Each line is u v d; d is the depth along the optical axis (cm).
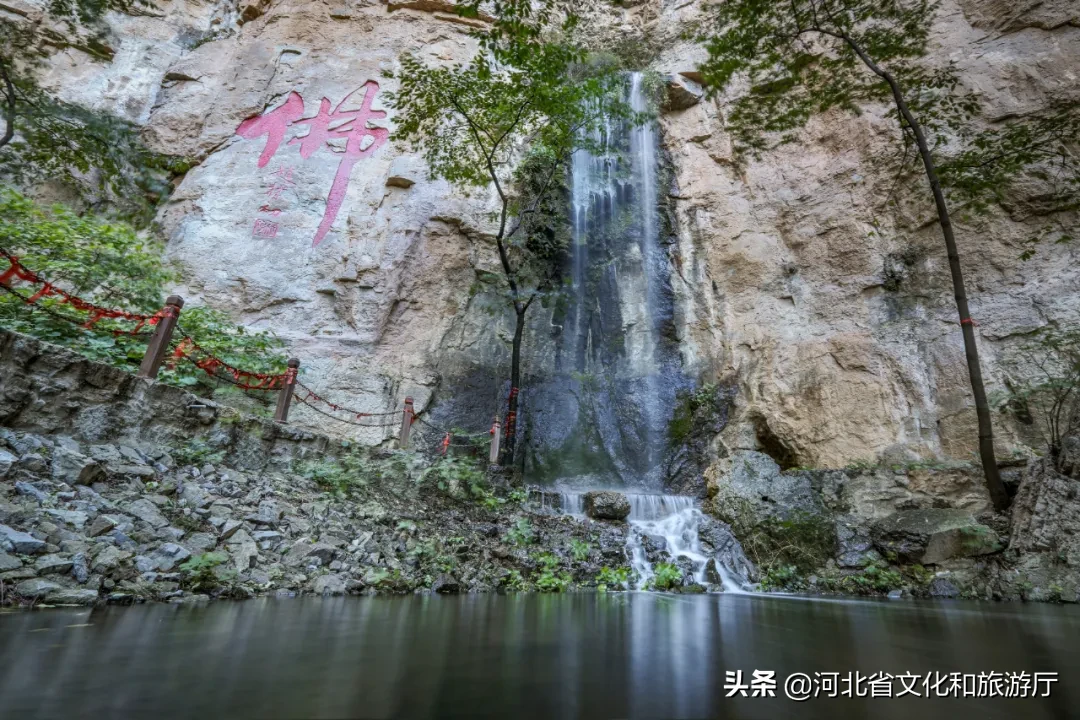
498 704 155
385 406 1109
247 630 269
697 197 1448
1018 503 731
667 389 1271
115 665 189
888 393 980
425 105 1021
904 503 829
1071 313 875
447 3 1656
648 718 146
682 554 773
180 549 416
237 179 1347
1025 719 154
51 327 739
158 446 541
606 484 1174
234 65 1517
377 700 155
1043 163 966
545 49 952
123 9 1002
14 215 802
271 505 539
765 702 167
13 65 868
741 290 1279
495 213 1383
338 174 1385
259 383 995
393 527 607
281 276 1245
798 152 1293
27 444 437
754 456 977
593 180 1545
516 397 1045
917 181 1068
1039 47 1052
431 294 1290
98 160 985
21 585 321
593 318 1393
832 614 435
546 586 582
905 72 933
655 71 1633
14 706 141
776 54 910
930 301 1009
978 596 663
